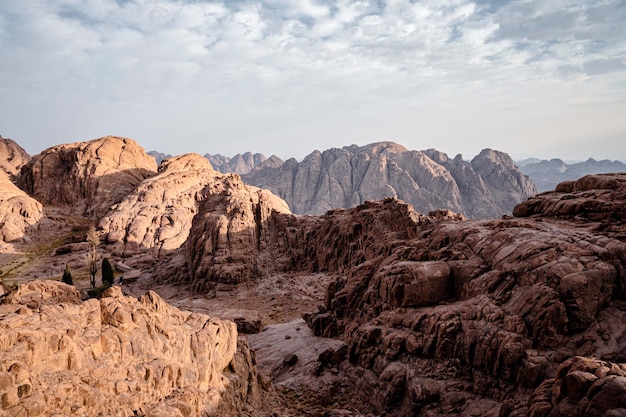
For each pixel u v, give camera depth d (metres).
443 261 29.42
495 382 21.11
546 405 15.20
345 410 23.61
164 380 14.36
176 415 13.20
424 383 22.66
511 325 21.59
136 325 14.56
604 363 14.71
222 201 78.88
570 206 29.55
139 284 70.44
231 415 17.77
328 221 71.38
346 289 38.72
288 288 63.53
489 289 24.97
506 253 26.16
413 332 26.05
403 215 55.53
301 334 40.00
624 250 22.31
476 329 22.83
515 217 34.03
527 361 19.97
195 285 66.69
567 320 20.61
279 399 25.42
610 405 13.08
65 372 11.16
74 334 12.07
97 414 11.31
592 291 20.92
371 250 57.03
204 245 69.75
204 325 19.70
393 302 29.44
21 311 11.82
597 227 26.00
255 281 67.19
